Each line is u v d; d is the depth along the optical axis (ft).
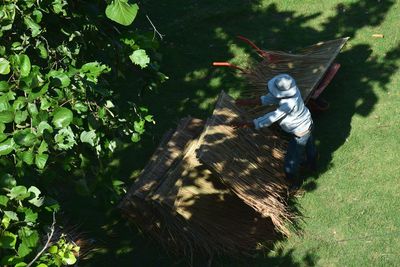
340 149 29.04
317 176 27.84
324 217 25.94
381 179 27.45
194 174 25.70
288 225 25.44
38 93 15.06
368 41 35.53
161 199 24.50
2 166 15.24
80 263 24.80
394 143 29.01
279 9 38.86
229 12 38.58
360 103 31.37
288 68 31.40
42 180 16.16
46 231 15.62
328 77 31.17
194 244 24.67
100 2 18.66
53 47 18.40
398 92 31.81
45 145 14.60
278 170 26.37
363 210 26.12
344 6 38.45
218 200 25.39
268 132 27.50
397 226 25.35
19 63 15.14
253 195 24.67
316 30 36.96
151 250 25.49
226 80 33.94
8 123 15.94
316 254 24.54
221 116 27.30
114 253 25.50
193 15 38.58
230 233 24.80
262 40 36.65
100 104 17.65
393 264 23.93
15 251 14.03
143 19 38.68
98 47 18.94
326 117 30.83
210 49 36.27
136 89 33.45
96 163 20.52
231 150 25.77
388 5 38.14
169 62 35.40
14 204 14.65
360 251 24.50
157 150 28.35
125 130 18.61
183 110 32.30
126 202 25.79
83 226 26.63
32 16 16.74
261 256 24.64
